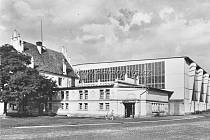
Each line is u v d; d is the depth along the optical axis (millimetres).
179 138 27156
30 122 49812
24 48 91500
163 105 87875
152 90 80750
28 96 71188
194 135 30344
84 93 84000
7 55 69000
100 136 27984
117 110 78250
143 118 70312
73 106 85062
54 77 95375
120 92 78812
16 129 36438
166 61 107188
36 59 93375
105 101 80125
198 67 118062
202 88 124250
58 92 87875
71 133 31156
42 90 75938
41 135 28781
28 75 69250
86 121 54812
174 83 105312
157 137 27797
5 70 67125
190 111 107938
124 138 26375
